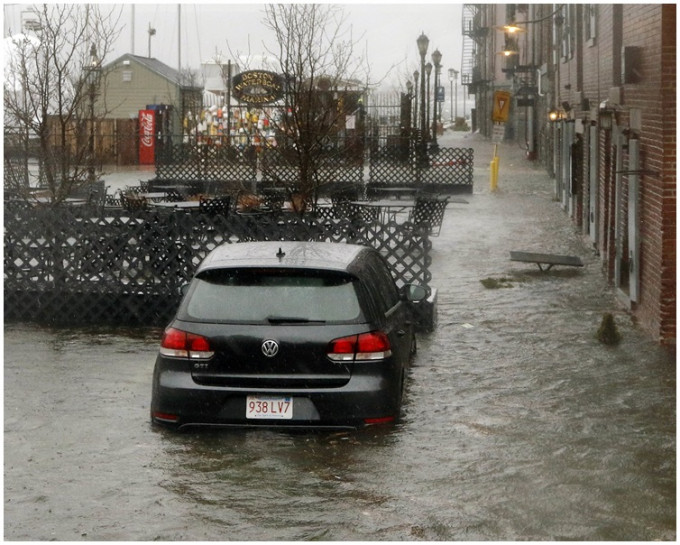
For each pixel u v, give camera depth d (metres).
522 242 20.47
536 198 31.23
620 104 14.20
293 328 7.62
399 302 9.20
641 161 12.45
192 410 7.64
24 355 10.70
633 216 12.50
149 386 9.46
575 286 15.25
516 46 59.72
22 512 6.43
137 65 55.91
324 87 19.12
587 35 21.05
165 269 12.36
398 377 7.98
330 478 7.05
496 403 8.95
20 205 14.67
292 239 12.66
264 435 7.96
